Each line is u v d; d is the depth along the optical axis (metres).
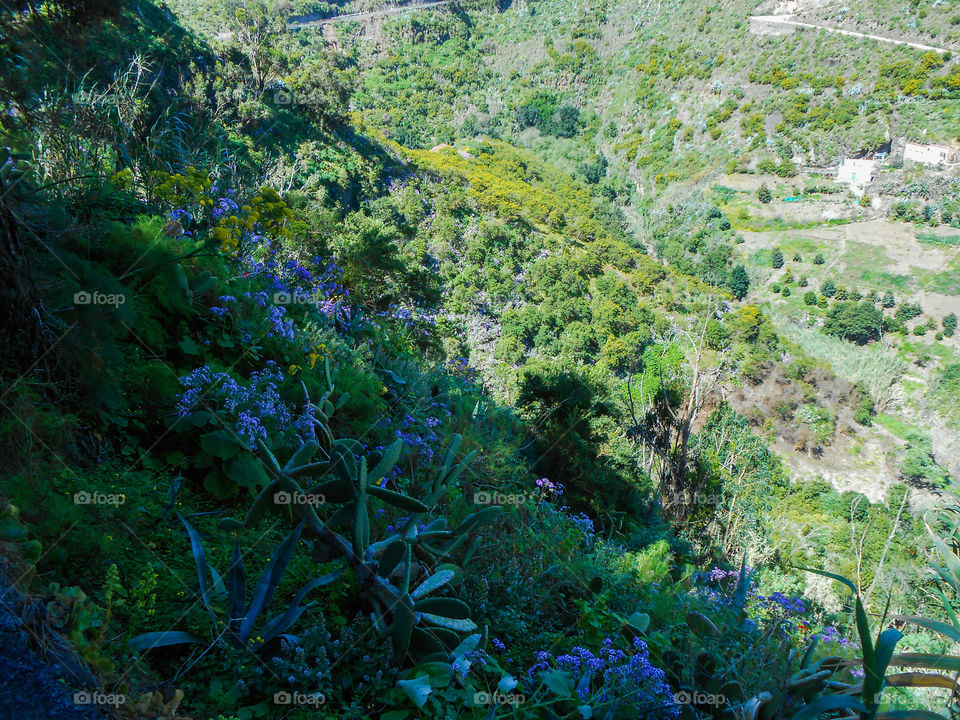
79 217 3.87
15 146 3.19
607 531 7.71
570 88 190.12
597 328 63.41
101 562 2.10
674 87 171.38
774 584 7.30
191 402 2.96
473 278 69.50
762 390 54.00
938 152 127.44
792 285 102.50
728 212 125.69
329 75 73.06
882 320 86.06
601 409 9.97
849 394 59.66
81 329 2.78
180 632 1.97
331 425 4.12
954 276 99.25
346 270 8.15
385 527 3.11
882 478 49.16
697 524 9.88
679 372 10.64
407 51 193.25
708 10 191.00
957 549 3.29
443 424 5.53
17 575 1.54
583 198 130.88
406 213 74.25
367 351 6.16
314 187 13.20
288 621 2.17
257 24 75.44
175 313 3.75
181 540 2.47
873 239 109.00
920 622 2.31
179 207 5.20
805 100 146.88
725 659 3.10
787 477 27.69
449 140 156.38
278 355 4.43
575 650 2.63
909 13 160.12
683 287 92.38
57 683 1.35
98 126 5.02
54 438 2.41
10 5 3.01
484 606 2.96
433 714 2.17
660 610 3.74
